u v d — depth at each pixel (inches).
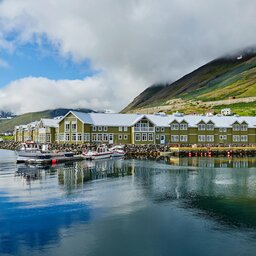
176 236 1178.0
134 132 5339.6
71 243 1115.9
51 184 2144.4
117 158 4293.8
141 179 2361.0
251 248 1075.3
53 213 1448.1
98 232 1214.3
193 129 5610.2
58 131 5241.1
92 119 5354.3
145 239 1146.7
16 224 1301.7
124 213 1449.3
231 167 3169.3
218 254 1032.2
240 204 1603.1
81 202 1641.2
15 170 2910.9
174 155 4714.6
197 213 1449.3
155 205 1582.2
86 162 3713.1
